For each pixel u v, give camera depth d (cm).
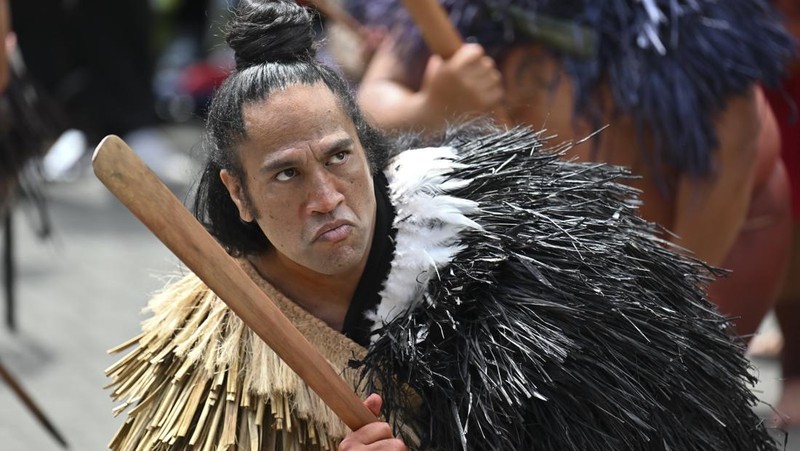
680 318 731
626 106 989
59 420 1323
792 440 1248
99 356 1497
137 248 1903
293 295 709
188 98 2689
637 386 701
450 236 705
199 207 706
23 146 1363
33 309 1653
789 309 1332
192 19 2819
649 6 988
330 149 651
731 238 1042
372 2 1138
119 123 2294
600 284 706
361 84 1231
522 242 707
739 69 1001
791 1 1232
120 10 2261
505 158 740
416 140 779
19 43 2255
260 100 654
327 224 656
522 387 670
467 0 1032
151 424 688
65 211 2089
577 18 996
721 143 1010
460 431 670
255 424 676
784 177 1127
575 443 688
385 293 702
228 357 689
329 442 686
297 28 664
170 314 721
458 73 998
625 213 758
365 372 690
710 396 738
